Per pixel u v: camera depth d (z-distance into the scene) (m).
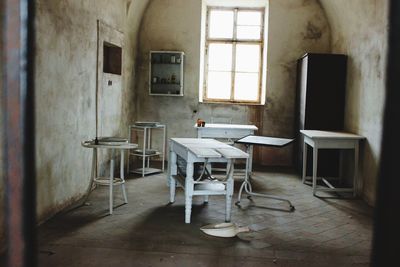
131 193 5.67
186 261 3.33
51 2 4.19
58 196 4.59
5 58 0.96
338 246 3.79
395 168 0.88
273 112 8.23
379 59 5.28
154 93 8.27
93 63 5.58
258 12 8.36
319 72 6.83
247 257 3.45
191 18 8.22
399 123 0.87
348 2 6.46
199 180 4.38
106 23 6.05
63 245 3.59
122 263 3.24
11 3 0.94
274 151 8.30
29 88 0.97
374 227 0.90
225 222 4.44
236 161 8.37
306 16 8.03
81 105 5.20
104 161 6.28
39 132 4.03
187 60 8.30
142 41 8.29
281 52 8.13
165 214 4.68
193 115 8.38
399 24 0.86
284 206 5.22
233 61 8.43
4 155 0.99
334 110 6.86
